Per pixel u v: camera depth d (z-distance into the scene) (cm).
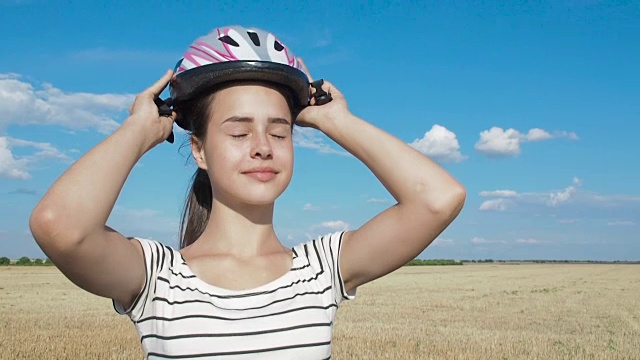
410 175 223
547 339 1477
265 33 229
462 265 10594
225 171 222
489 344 1355
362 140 231
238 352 207
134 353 1138
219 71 218
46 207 189
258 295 216
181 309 211
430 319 1931
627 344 1419
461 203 223
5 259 7894
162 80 227
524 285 4159
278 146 226
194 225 262
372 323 1766
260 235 230
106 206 197
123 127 213
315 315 220
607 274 6319
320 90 240
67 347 1194
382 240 225
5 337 1317
